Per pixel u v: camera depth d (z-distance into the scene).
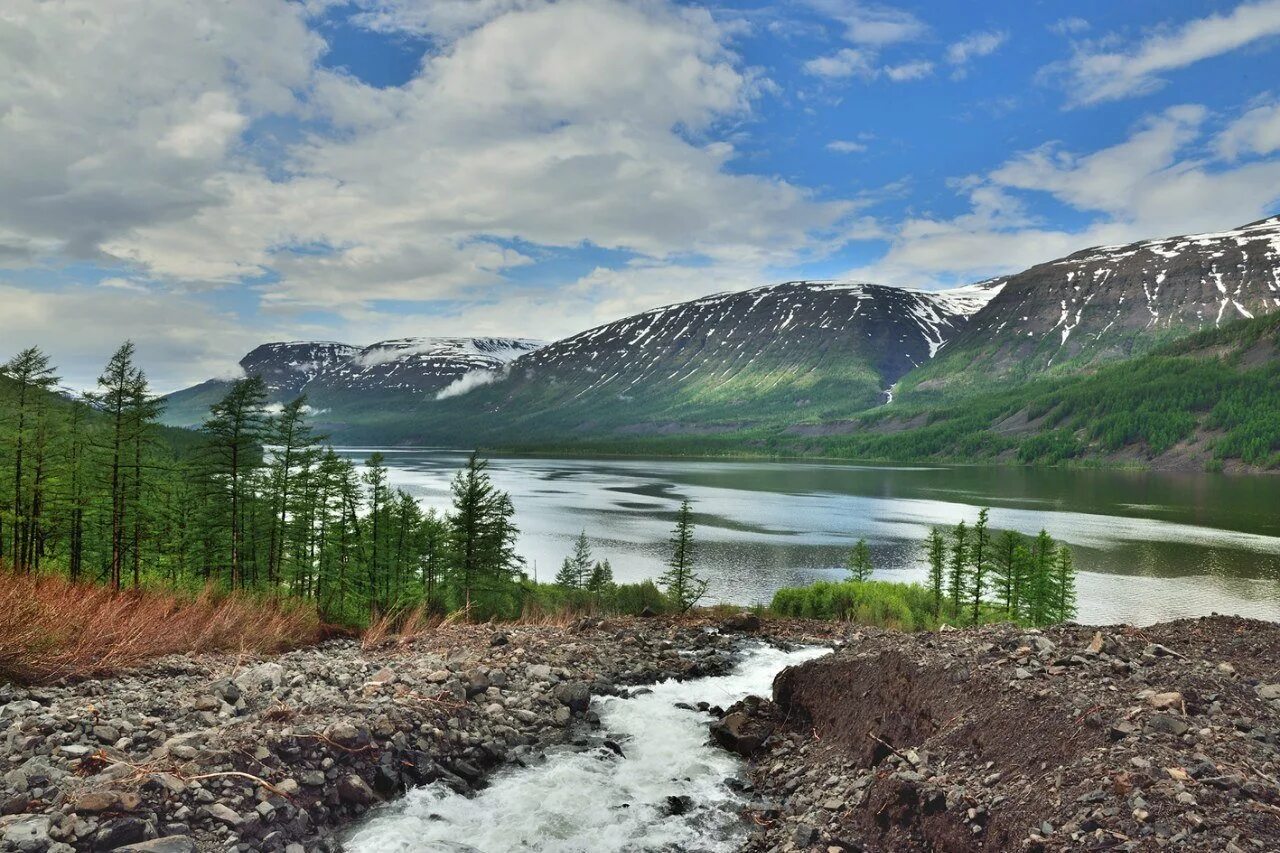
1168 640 10.84
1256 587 63.88
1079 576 68.12
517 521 105.81
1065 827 6.16
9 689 10.14
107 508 30.27
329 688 11.44
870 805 7.90
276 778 8.22
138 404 27.77
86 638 12.47
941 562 54.16
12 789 7.02
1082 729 7.45
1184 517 112.06
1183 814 5.82
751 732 11.29
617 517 111.19
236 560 31.89
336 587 33.59
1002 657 9.77
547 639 16.98
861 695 10.50
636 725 12.05
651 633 18.69
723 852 8.09
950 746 8.34
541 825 8.58
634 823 8.72
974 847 6.71
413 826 8.35
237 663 13.27
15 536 28.42
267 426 32.09
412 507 43.31
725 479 197.75
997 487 170.50
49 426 29.16
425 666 13.12
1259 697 8.25
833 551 82.19
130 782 7.29
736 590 64.19
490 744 10.55
